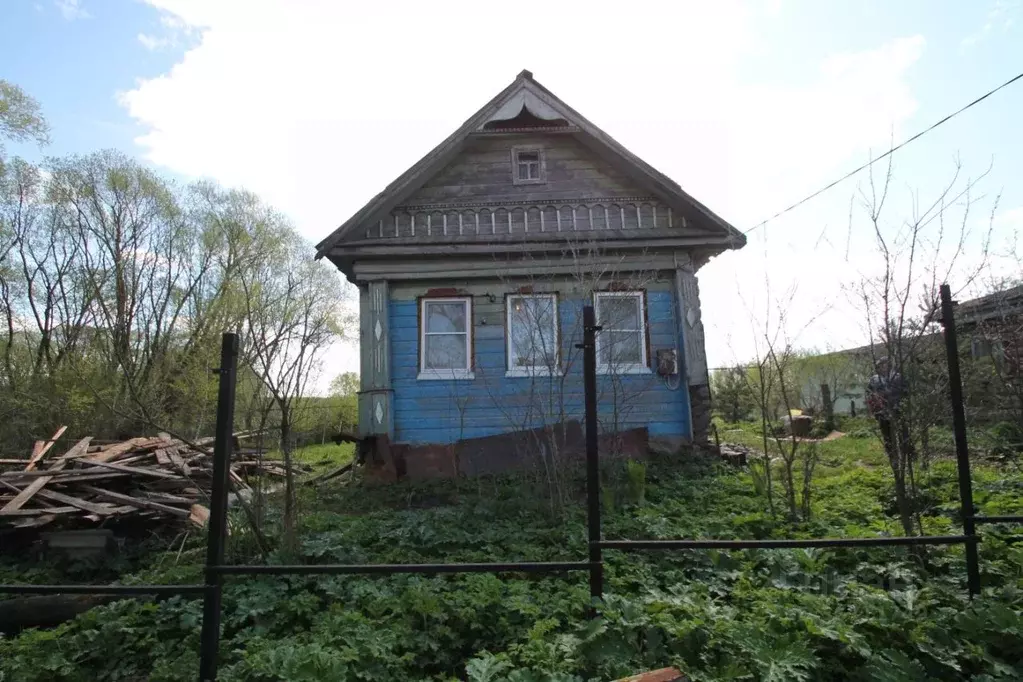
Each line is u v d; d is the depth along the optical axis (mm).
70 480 7895
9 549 7504
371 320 11555
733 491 8523
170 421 12102
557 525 7055
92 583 6781
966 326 9781
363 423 11367
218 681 3359
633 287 11680
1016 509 6387
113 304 19609
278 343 6301
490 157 12141
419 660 3965
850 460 11539
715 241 11555
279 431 7379
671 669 3186
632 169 11750
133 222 22766
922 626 3619
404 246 11539
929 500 7012
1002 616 3529
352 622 4219
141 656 4328
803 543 3645
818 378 12664
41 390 13375
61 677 4086
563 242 11586
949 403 5914
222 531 3289
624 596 4527
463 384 11484
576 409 11055
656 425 11352
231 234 20812
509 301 11672
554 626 3973
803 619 3621
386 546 6379
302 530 6609
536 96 11898
